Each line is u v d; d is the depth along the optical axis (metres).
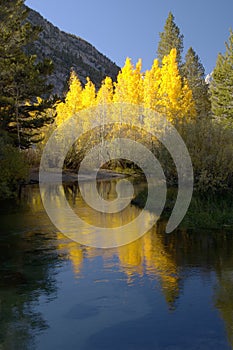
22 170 23.06
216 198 15.28
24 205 17.77
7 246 10.12
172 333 5.35
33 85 27.16
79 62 150.50
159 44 55.19
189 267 8.08
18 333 5.42
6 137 23.70
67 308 6.18
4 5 24.95
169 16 54.31
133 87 37.09
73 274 7.78
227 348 4.97
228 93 45.31
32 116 30.41
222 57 48.88
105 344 5.11
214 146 16.05
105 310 6.08
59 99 30.27
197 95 52.41
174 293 6.67
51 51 146.25
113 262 8.59
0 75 24.88
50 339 5.25
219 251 9.30
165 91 36.47
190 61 54.00
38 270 8.07
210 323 5.59
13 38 26.34
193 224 12.48
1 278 7.59
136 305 6.23
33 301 6.46
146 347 5.03
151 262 8.52
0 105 27.03
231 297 6.47
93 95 44.97
